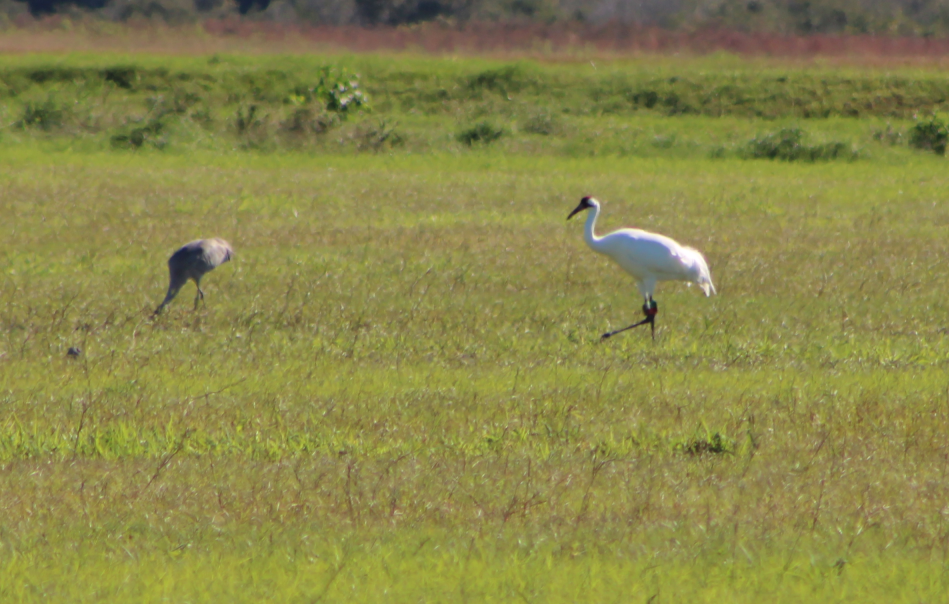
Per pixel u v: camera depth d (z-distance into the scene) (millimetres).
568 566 7328
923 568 7359
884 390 11734
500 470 9117
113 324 14180
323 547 7602
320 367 12398
